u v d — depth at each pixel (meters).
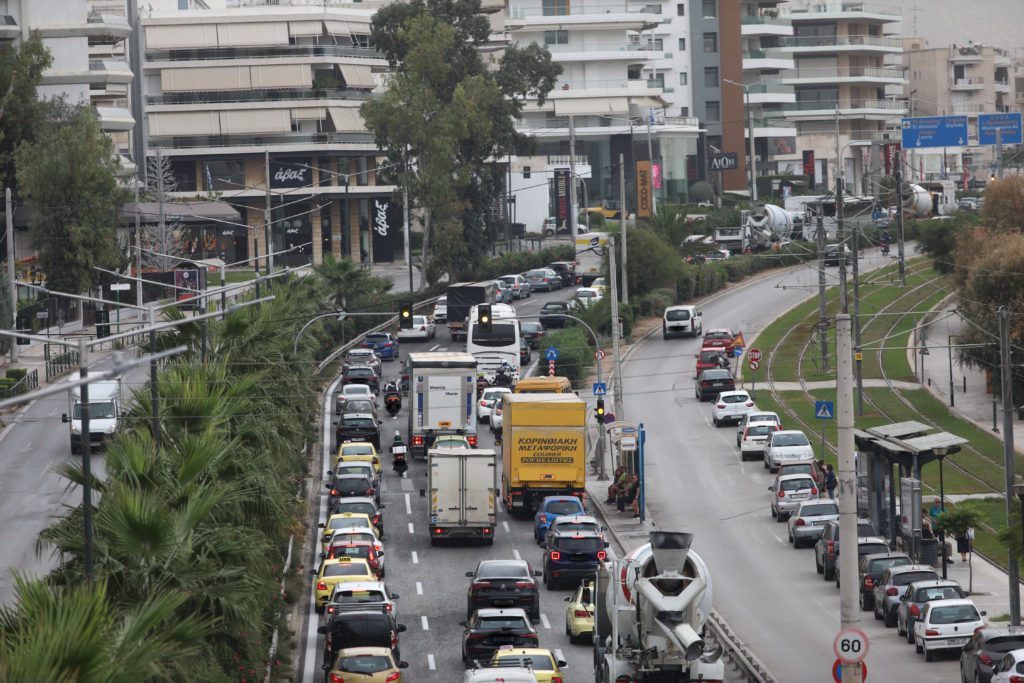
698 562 102.00
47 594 68.44
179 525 92.12
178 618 86.75
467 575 147.12
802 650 137.88
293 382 185.38
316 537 186.25
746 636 144.62
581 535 163.88
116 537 89.06
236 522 110.25
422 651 137.88
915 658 133.62
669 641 100.94
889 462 179.12
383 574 167.75
